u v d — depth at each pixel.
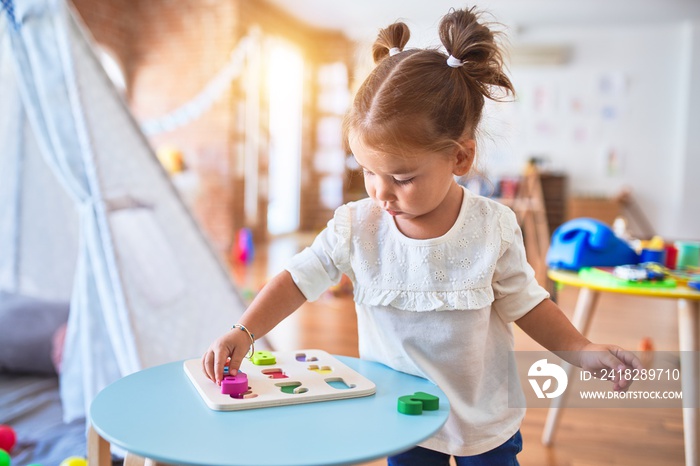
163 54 5.04
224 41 4.93
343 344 2.40
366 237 0.80
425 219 0.78
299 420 0.61
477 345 0.77
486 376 0.81
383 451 0.54
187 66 5.00
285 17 5.83
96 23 4.65
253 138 5.41
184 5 4.97
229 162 4.96
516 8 5.30
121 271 1.47
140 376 0.75
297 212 6.54
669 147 5.77
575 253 1.48
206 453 0.53
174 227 1.75
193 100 5.00
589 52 5.88
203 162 5.01
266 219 5.73
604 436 1.59
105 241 1.48
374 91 0.69
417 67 0.70
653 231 5.83
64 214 2.11
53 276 2.12
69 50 1.52
